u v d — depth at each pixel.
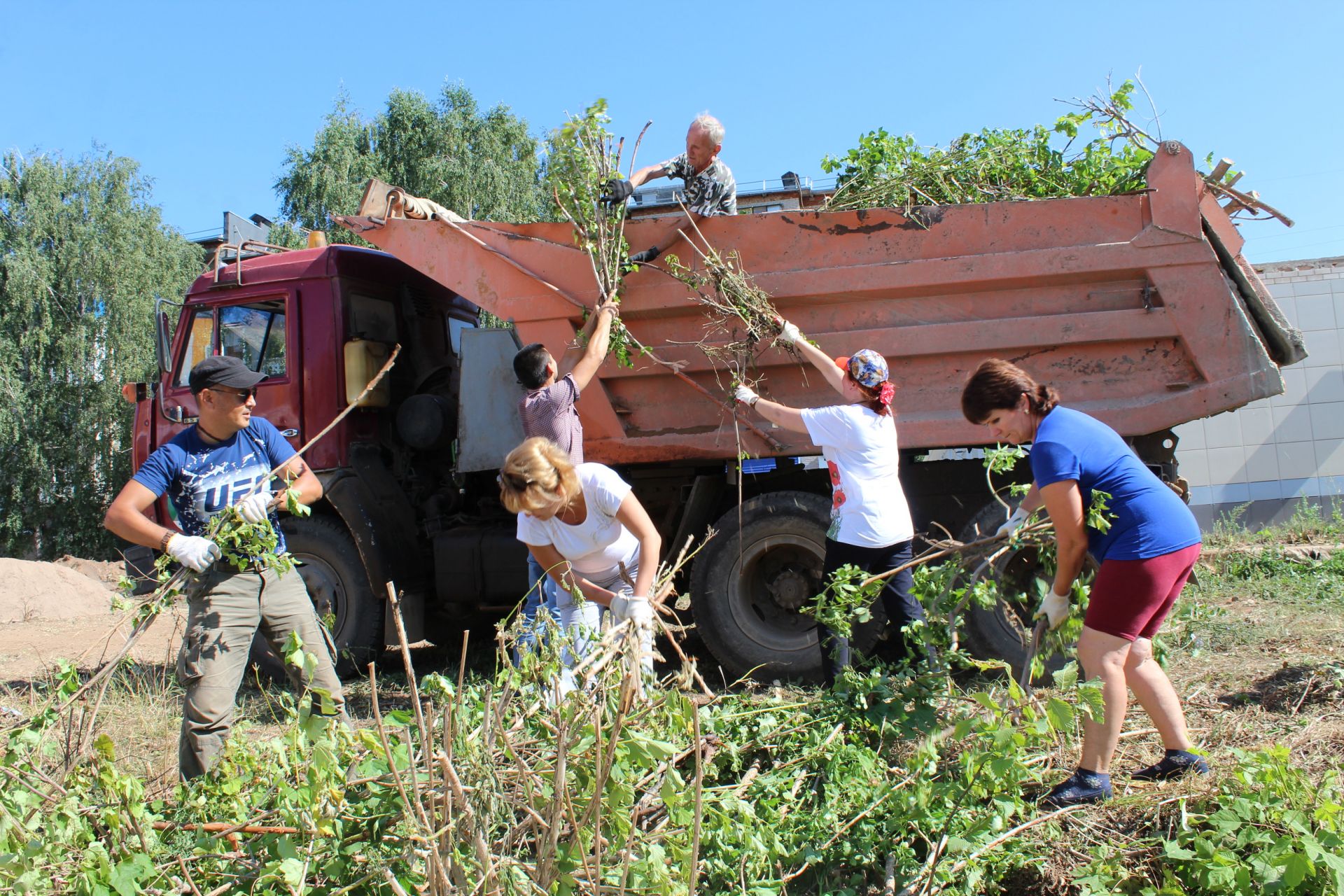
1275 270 11.97
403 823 2.32
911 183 5.39
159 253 24.91
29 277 22.48
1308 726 3.63
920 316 4.97
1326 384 11.63
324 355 6.20
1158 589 3.07
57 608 10.12
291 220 26.05
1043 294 4.85
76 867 2.49
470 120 26.47
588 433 5.32
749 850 2.68
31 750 3.00
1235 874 2.48
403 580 6.11
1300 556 7.83
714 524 5.63
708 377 5.21
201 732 3.44
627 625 2.50
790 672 5.24
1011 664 4.95
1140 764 3.42
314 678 3.74
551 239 5.26
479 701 3.13
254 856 2.59
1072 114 5.41
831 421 4.07
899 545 4.05
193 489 3.57
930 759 3.06
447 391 6.73
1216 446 11.99
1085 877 2.73
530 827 2.51
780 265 5.02
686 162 5.34
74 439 22.56
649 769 2.45
